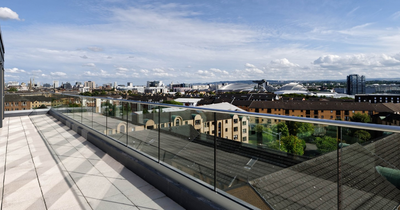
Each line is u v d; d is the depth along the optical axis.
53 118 10.18
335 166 1.51
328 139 1.54
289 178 1.77
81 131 6.51
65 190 3.04
